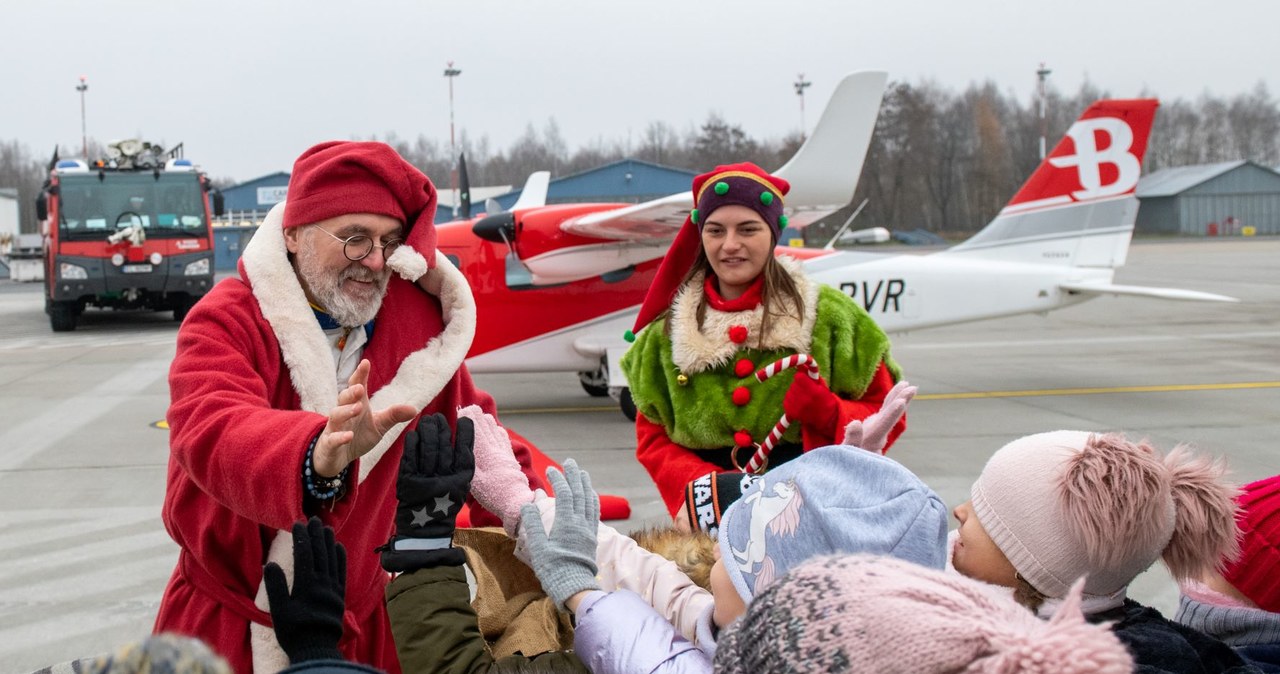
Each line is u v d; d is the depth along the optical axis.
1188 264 36.16
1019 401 10.26
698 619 1.72
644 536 2.16
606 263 9.05
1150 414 9.38
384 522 2.15
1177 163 90.31
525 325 9.33
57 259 17.73
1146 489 1.67
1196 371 12.34
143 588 4.82
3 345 16.72
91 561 5.26
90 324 20.53
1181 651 1.70
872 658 0.96
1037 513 1.70
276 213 2.06
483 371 9.48
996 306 11.09
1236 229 71.44
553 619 2.02
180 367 1.90
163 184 18.30
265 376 1.99
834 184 8.94
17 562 5.25
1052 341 15.84
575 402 10.59
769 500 1.55
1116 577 1.73
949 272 10.94
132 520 6.07
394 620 1.73
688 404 2.96
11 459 7.88
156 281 18.11
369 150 1.98
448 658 1.69
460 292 2.19
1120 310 20.95
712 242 2.94
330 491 1.79
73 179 17.98
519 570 2.14
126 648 0.84
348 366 2.12
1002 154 70.12
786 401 2.74
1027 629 0.97
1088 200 11.47
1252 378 11.66
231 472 1.75
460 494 1.77
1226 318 19.12
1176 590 4.57
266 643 2.00
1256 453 7.64
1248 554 2.02
